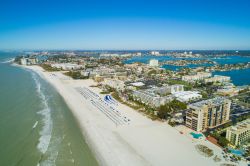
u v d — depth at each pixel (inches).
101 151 3590.1
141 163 3235.7
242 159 3376.0
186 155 3479.3
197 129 4468.5
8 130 4311.0
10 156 3351.4
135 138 4097.0
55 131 4350.4
